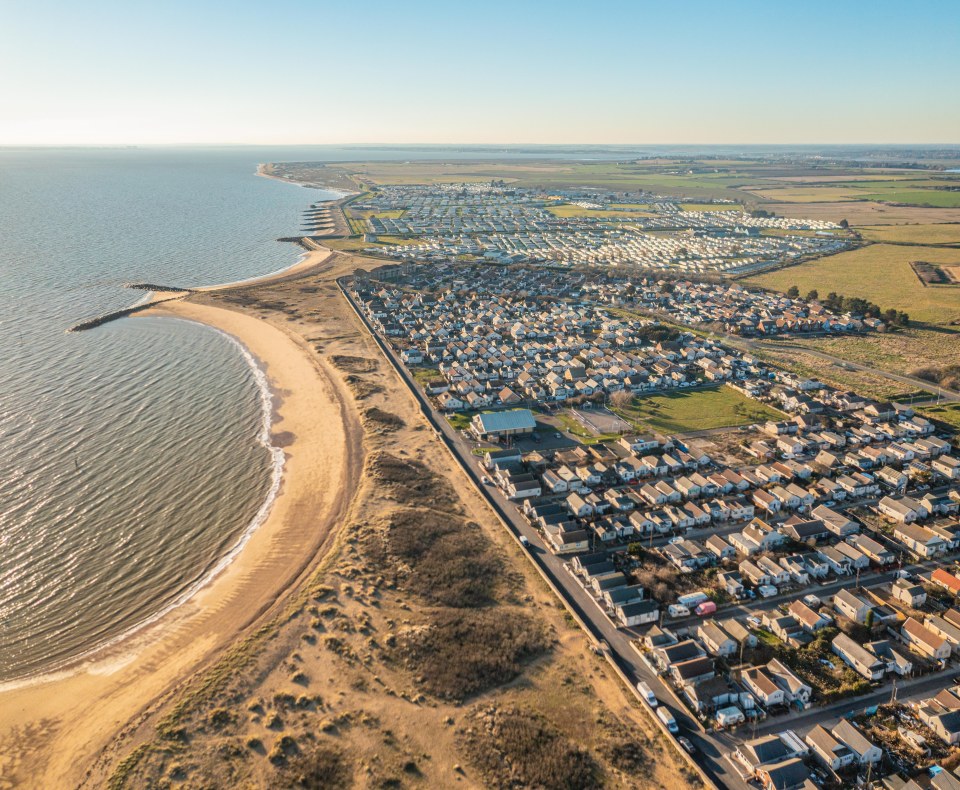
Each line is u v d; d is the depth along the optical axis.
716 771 62.03
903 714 68.75
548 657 75.69
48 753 64.19
